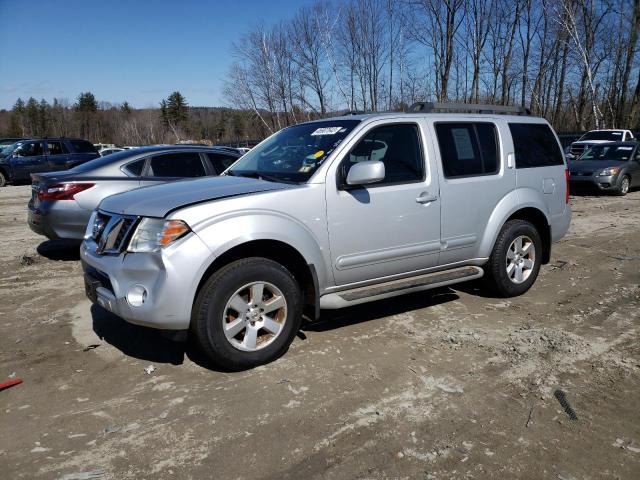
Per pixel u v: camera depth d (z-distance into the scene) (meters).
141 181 7.18
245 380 3.66
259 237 3.66
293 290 3.89
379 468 2.74
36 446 2.93
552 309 5.12
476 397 3.44
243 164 4.87
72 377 3.73
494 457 2.83
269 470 2.72
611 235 8.79
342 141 4.25
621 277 6.21
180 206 3.55
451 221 4.79
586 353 4.09
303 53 22.94
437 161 4.71
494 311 5.07
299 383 3.61
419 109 5.07
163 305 3.42
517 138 5.43
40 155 18.89
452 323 4.74
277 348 3.87
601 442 2.96
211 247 3.49
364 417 3.20
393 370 3.81
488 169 5.11
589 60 27.98
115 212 3.85
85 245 4.09
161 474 2.69
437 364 3.91
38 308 5.20
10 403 3.39
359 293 4.27
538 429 3.08
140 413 3.25
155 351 4.14
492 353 4.09
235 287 3.62
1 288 5.88
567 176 5.91
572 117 34.31
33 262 7.07
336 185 4.11
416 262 4.64
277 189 3.88
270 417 3.20
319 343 4.28
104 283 3.83
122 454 2.85
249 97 23.67
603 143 15.71
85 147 20.12
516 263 5.41
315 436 3.00
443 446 2.92
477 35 26.83
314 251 3.96
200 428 3.09
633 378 3.69
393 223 4.40
